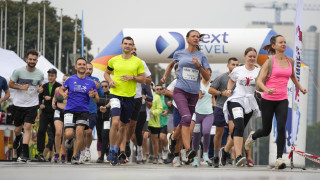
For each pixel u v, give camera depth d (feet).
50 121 68.28
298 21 62.59
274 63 47.57
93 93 55.42
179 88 50.90
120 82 52.70
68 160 70.79
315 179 30.19
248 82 50.70
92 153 89.15
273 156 78.23
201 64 51.60
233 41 83.05
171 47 84.12
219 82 58.54
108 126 67.15
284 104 47.57
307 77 77.82
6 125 71.56
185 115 49.96
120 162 57.93
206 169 44.37
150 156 86.22
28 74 60.75
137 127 70.44
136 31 86.28
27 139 60.59
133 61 53.11
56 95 63.67
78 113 56.29
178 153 54.44
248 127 64.80
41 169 37.81
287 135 76.84
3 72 82.48
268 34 83.56
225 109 51.55
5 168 38.86
